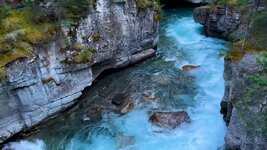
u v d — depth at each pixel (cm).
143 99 1936
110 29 2052
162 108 1852
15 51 1598
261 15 1633
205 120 1723
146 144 1605
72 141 1677
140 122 1755
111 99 1962
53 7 1788
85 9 1888
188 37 2739
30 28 1722
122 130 1714
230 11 2427
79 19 1855
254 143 1273
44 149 1642
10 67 1552
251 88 1264
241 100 1329
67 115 1859
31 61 1631
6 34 1645
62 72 1802
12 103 1619
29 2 1772
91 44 1939
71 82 1861
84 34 1894
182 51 2492
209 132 1642
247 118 1273
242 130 1330
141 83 2097
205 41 2647
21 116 1688
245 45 1595
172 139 1620
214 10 2561
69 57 1812
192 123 1706
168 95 1959
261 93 1249
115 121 1783
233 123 1375
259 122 1220
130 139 1647
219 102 1861
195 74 2166
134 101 1922
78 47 1853
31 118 1720
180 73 2186
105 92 2028
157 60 2380
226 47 2467
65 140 1686
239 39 1839
